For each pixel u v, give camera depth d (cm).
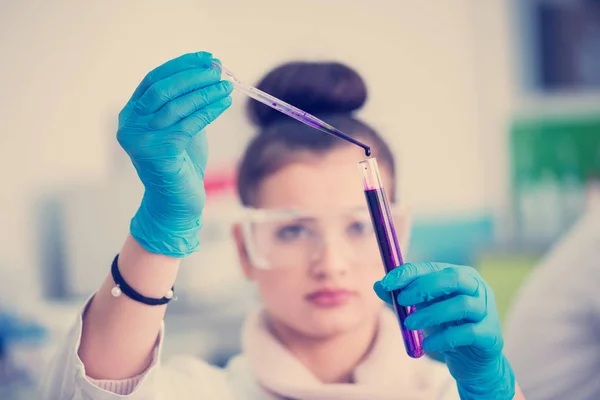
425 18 345
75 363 116
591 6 352
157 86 111
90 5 326
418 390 149
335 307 146
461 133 349
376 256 147
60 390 124
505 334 222
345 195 147
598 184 338
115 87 330
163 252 115
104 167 325
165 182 114
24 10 321
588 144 348
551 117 350
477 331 110
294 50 340
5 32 319
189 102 111
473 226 345
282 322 153
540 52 354
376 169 115
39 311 292
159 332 122
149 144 111
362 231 147
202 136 126
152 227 115
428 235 343
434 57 346
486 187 350
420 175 346
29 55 321
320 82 153
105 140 326
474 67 349
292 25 340
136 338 117
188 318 281
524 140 350
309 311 146
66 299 314
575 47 352
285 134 150
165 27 334
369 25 343
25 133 321
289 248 147
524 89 354
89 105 327
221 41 338
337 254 145
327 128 115
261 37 340
